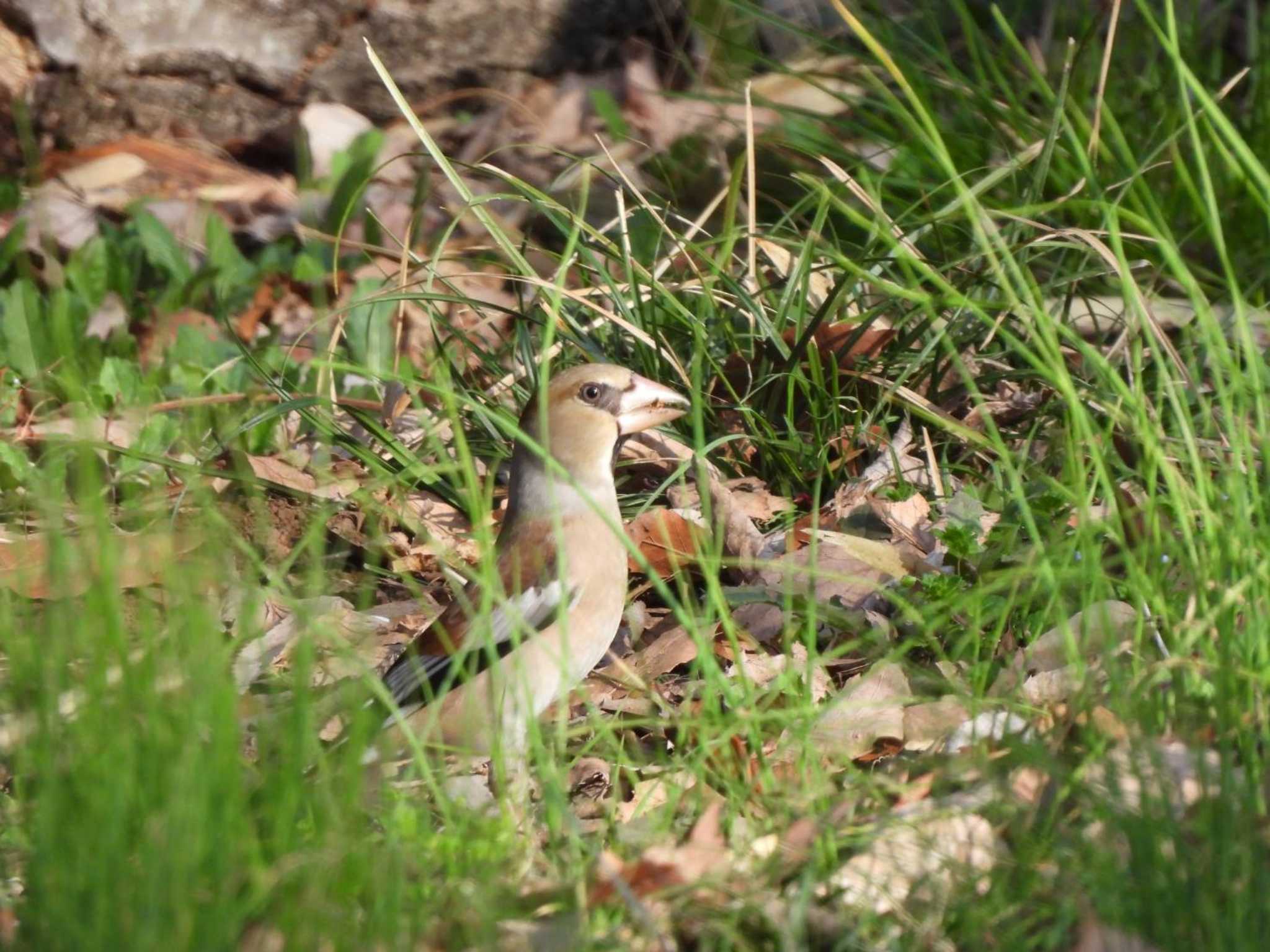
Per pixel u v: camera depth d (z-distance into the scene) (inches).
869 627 364.2
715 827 268.1
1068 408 375.9
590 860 259.8
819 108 640.4
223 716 240.5
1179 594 330.0
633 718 350.3
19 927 240.5
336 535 420.5
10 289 562.6
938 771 286.5
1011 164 458.0
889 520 406.9
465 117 693.9
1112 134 555.2
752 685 316.5
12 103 660.7
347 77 695.1
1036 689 320.8
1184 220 547.2
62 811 230.2
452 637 328.2
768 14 599.5
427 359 503.5
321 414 447.2
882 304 451.2
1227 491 336.5
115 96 671.8
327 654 357.1
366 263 609.9
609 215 624.1
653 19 720.3
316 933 220.2
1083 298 480.1
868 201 430.0
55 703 249.9
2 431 479.8
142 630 276.2
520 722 324.2
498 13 698.8
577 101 689.0
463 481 431.2
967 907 241.0
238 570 382.3
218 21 677.9
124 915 217.3
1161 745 282.7
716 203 487.5
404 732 298.2
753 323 462.6
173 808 226.1
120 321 564.4
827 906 255.4
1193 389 372.5
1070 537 345.4
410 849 256.2
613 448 344.5
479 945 231.3
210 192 649.0
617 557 344.8
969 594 330.0
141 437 448.8
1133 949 229.0
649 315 479.5
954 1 582.2
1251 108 583.8
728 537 402.6
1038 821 270.2
